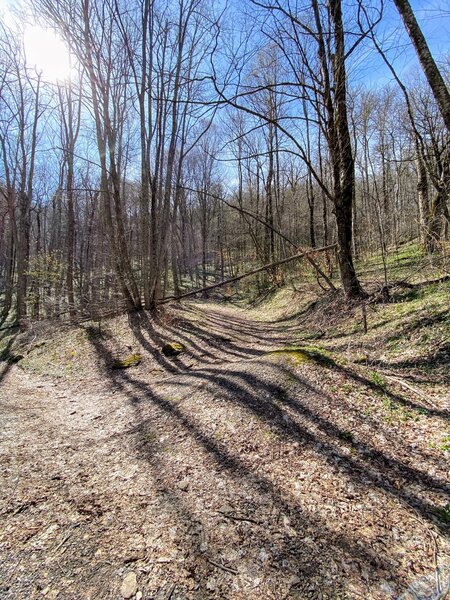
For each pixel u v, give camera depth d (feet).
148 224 35.78
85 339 30.81
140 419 14.39
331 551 6.91
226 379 15.38
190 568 6.80
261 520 7.89
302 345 23.47
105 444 12.63
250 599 6.09
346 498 8.31
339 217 25.80
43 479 10.28
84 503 9.02
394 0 11.45
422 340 17.26
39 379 24.31
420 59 11.15
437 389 13.33
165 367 23.75
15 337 39.70
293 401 12.59
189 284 95.86
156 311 35.94
